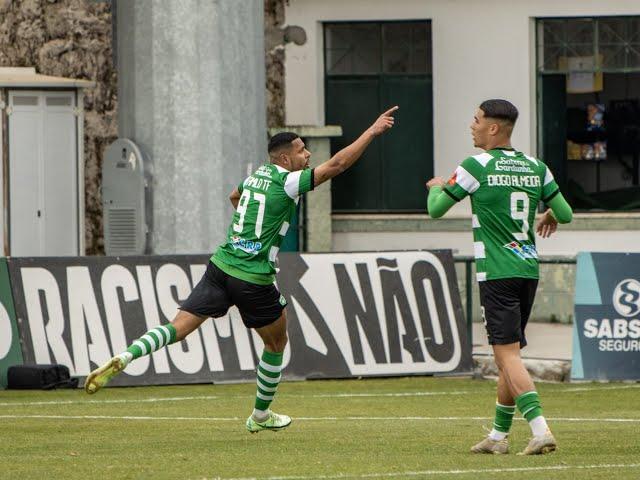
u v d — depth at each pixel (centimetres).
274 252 3438
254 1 6406
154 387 5212
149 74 6191
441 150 7394
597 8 7188
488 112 3228
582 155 7312
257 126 6444
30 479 2933
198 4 6175
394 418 4353
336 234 7488
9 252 7069
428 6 7362
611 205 7294
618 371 5381
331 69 7544
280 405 4731
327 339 5375
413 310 5447
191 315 3416
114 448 3503
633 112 7244
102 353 5191
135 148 6159
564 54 7294
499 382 3269
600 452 3309
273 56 7494
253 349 5322
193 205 6178
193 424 4141
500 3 7294
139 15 6197
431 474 2923
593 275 5388
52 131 7144
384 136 7512
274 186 3403
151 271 5256
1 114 7031
